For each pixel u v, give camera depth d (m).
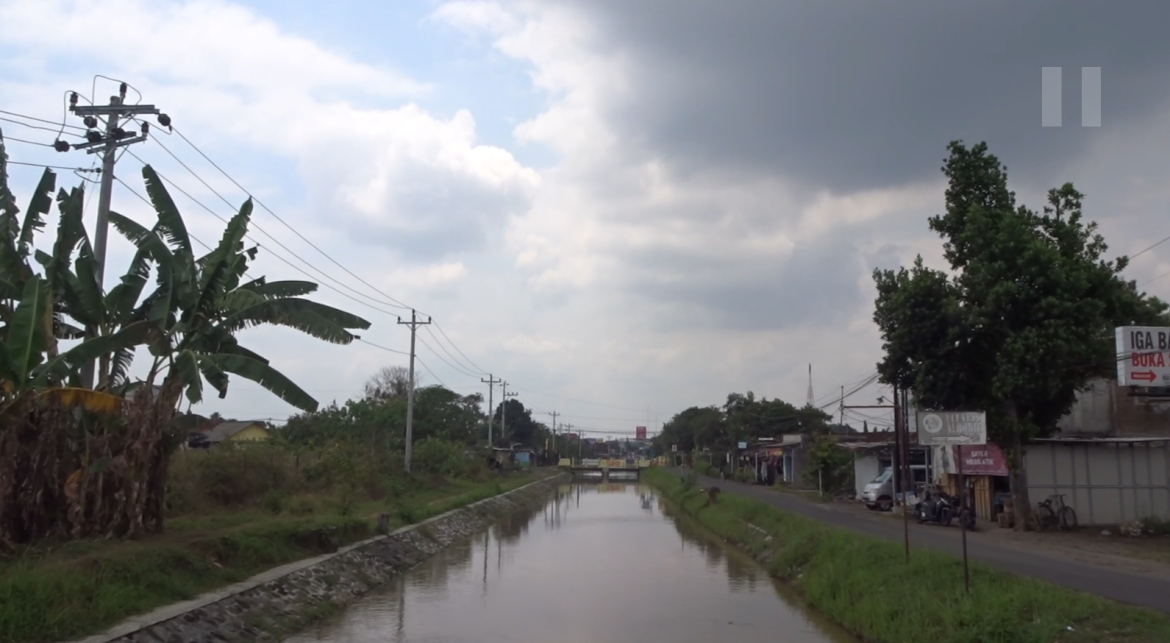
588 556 27.41
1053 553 20.27
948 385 26.59
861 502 40.84
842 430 86.12
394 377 86.38
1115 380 29.61
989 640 11.24
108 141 17.52
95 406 14.59
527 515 46.59
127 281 17.14
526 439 135.75
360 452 39.41
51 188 16.50
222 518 22.41
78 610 11.77
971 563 14.98
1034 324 24.97
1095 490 27.69
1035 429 25.89
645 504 57.41
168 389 17.05
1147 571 17.03
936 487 31.45
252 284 18.98
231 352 18.22
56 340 16.03
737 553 28.14
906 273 27.69
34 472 15.64
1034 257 24.95
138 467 16.61
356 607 17.95
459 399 85.81
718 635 15.05
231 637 13.58
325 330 17.73
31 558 13.96
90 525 16.14
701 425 111.00
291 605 16.27
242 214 16.73
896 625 13.45
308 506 26.62
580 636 14.96
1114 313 26.05
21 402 14.03
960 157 27.59
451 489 49.44
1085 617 11.14
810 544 21.33
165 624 12.58
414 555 25.81
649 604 18.27
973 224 26.05
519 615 16.98
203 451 28.59
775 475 63.66
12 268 15.54
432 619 16.58
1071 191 26.55
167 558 15.05
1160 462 27.75
